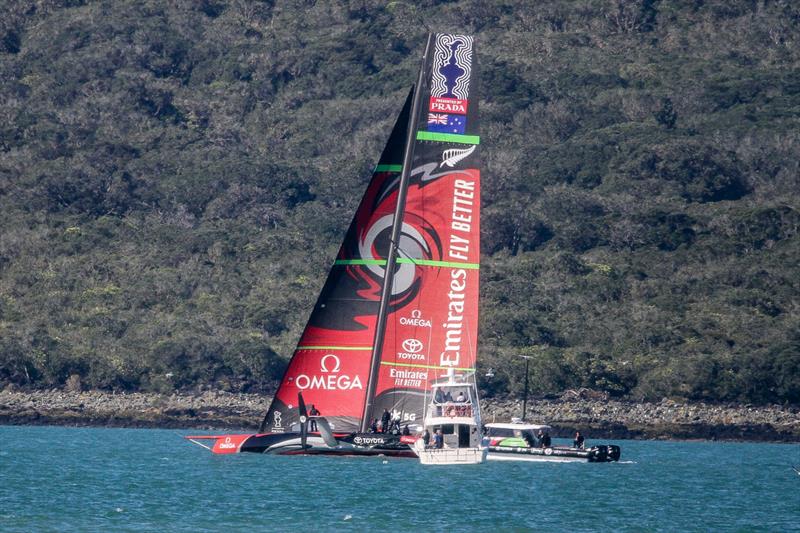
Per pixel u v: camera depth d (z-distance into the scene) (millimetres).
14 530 157500
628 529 168750
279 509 176500
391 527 163625
